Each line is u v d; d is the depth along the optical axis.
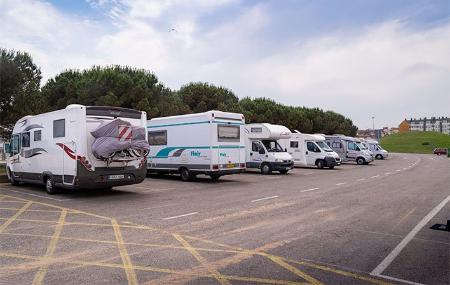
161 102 31.11
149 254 6.23
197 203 11.46
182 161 18.61
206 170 17.50
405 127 156.62
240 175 22.47
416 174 23.20
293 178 20.47
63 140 12.75
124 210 10.27
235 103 39.19
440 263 5.89
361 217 9.34
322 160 28.70
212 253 6.29
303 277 5.24
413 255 6.27
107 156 12.09
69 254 6.22
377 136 126.75
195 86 38.69
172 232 7.73
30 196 13.15
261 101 46.00
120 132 12.48
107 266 5.63
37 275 5.25
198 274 5.31
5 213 9.88
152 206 10.93
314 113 55.38
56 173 13.09
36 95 22.77
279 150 23.98
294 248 6.60
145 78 30.39
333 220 8.95
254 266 5.66
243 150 18.69
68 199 12.41
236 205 11.06
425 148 88.75
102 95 27.52
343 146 36.22
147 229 8.00
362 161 35.34
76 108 12.23
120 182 12.82
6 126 23.89
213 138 17.36
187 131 18.39
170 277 5.19
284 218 9.16
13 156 16.11
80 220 8.94
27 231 7.84
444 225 8.38
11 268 5.53
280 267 5.62
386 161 41.81
